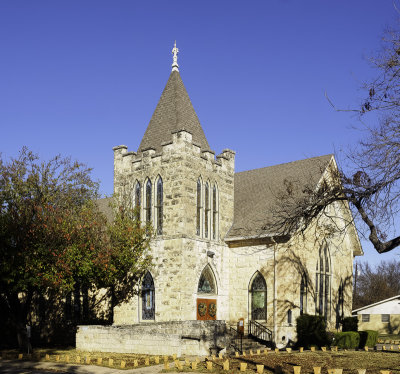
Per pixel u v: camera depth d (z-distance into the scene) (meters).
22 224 24.80
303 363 18.67
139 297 31.03
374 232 17.59
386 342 37.69
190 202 30.12
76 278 26.97
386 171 16.50
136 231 28.47
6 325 31.38
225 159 33.44
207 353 23.84
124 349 24.08
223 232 32.28
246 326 30.38
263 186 34.91
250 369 17.45
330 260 33.66
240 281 31.42
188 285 29.17
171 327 25.64
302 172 33.84
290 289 29.27
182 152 30.00
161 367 19.22
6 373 18.78
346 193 17.89
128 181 32.50
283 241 29.73
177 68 34.72
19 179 27.45
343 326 31.67
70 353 24.53
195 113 34.00
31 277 24.22
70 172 30.45
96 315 33.28
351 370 16.78
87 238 26.20
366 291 84.25
